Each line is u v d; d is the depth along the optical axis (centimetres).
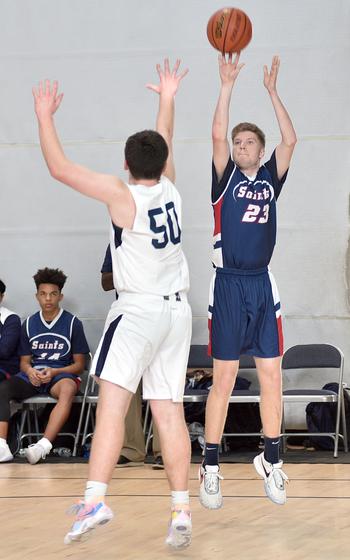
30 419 1072
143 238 519
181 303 537
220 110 648
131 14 1088
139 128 1089
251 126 654
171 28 1082
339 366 999
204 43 1076
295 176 1065
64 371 1016
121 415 513
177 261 540
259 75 1069
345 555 506
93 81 1095
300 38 1062
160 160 527
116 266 530
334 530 575
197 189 1077
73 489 768
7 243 1108
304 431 1059
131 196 515
